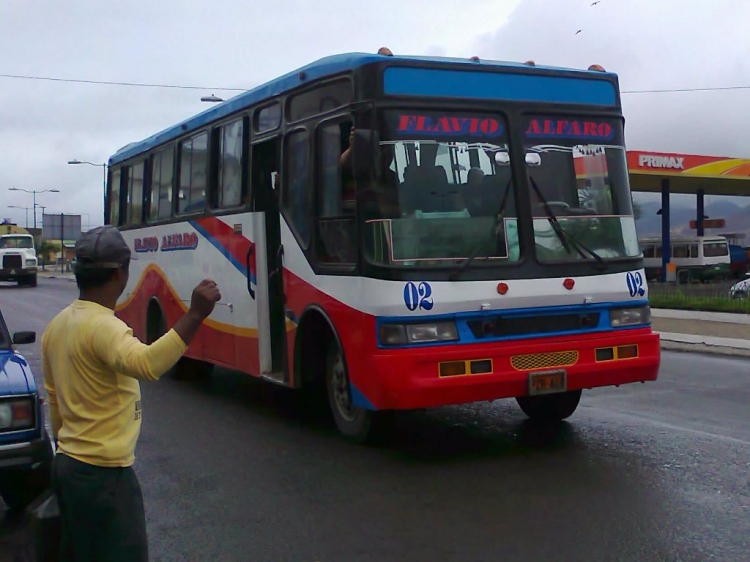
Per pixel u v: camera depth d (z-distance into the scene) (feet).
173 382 41.52
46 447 19.70
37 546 14.14
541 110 25.59
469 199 24.31
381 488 22.47
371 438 26.61
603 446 26.21
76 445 11.97
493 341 23.80
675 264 155.94
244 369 32.30
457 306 23.43
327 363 28.09
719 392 36.35
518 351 23.90
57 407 12.53
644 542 17.99
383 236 23.44
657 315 76.38
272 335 30.81
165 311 40.60
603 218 25.94
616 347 25.29
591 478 22.75
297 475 24.04
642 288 26.00
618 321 25.53
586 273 25.09
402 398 22.93
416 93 24.31
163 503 21.98
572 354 24.67
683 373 42.65
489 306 23.73
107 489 11.95
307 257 27.27
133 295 45.11
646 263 163.63
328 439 28.30
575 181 25.80
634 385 38.34
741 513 19.71
